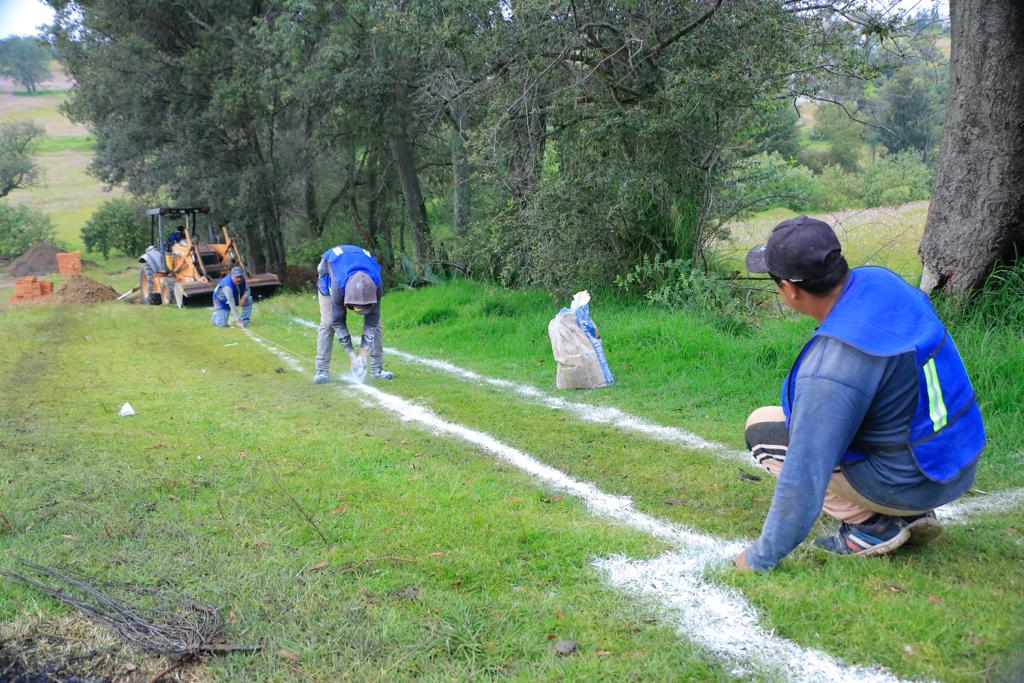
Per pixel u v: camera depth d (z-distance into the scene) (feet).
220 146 69.62
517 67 35.14
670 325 28.66
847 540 10.65
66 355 34.09
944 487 9.41
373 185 68.74
